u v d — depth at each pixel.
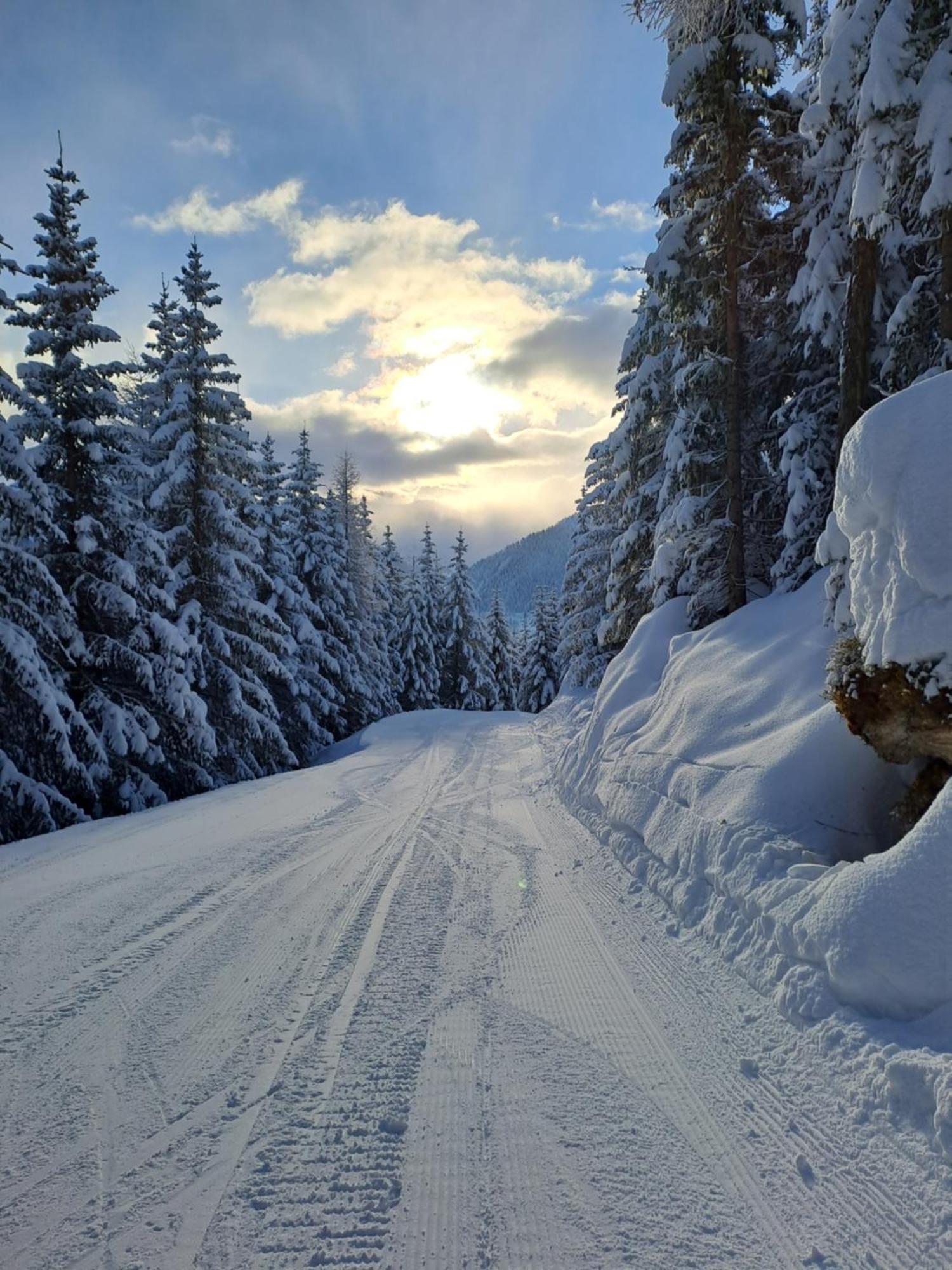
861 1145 2.73
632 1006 4.01
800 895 4.14
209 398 17.08
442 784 13.11
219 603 18.19
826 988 3.57
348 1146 2.86
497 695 56.34
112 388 13.93
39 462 13.13
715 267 12.00
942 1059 2.84
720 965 4.36
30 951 5.08
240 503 18.72
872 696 4.88
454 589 50.97
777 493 12.92
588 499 24.52
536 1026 3.83
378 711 35.31
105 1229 2.44
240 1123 3.02
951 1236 2.27
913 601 4.46
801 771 5.46
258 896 6.27
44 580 11.45
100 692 14.09
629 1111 3.07
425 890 6.36
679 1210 2.48
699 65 10.52
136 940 5.23
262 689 18.75
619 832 7.20
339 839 8.57
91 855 8.21
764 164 11.63
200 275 17.11
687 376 12.19
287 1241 2.38
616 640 18.27
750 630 9.47
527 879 6.61
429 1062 3.48
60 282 13.63
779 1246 2.30
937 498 4.35
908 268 10.16
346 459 41.69
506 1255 2.30
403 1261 2.28
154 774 16.08
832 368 11.27
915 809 4.84
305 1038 3.74
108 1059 3.57
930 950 3.28
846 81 8.05
